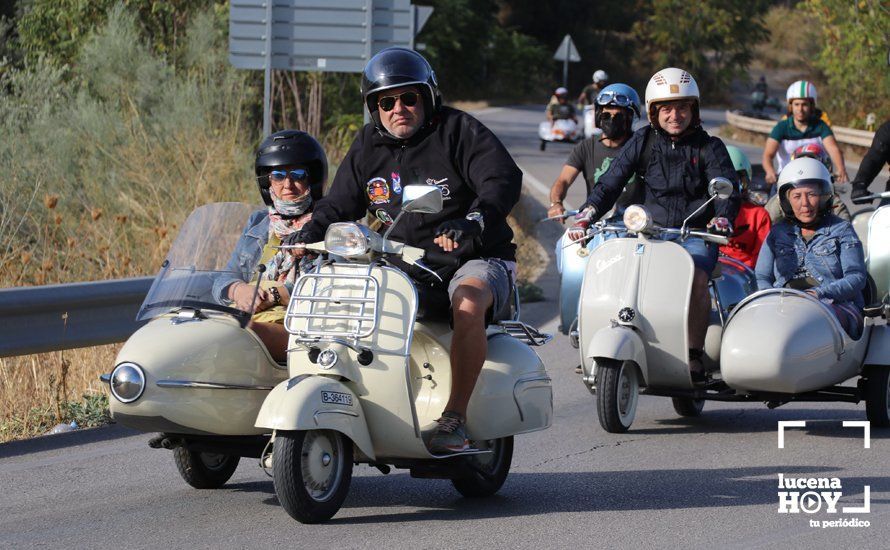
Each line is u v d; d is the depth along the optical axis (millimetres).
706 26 160250
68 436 17422
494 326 13688
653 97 17969
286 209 13992
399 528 12477
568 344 25344
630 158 18438
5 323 17641
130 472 15266
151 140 32312
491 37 141000
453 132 13039
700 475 15000
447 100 133750
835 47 83750
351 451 12617
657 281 17594
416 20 34188
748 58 162375
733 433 17719
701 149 18125
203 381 12586
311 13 33938
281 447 11977
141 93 35844
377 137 13266
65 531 12508
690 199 18188
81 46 41375
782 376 16938
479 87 139125
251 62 33969
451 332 12953
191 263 13703
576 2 168875
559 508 13359
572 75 168125
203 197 30000
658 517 12961
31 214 28125
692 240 18047
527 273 34781
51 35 44219
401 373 12188
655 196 18328
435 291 12922
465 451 12633
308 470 12266
